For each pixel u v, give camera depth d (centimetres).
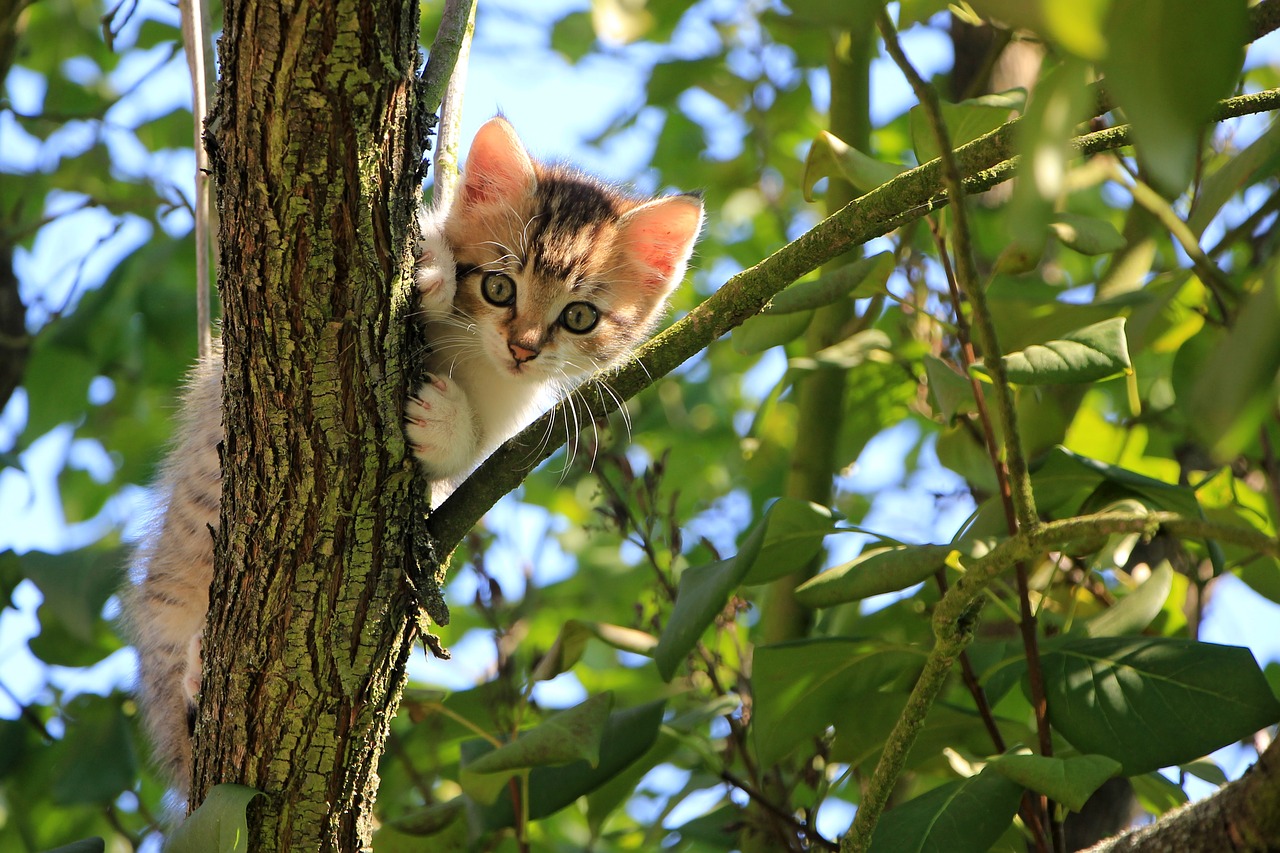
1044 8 100
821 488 408
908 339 427
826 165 293
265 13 194
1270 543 180
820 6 120
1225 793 206
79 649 429
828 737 354
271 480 232
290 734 242
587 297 396
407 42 208
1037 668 264
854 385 416
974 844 242
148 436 630
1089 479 297
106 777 394
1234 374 115
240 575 240
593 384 284
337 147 206
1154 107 106
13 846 469
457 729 364
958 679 336
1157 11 105
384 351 229
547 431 272
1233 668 253
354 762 248
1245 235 406
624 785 328
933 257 404
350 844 252
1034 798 279
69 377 515
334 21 195
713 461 640
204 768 251
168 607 358
